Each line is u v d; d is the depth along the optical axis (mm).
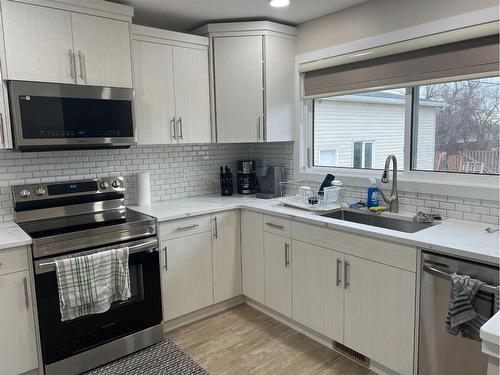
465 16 2205
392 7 2551
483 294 1703
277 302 2908
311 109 3387
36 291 2152
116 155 3064
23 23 2244
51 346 2221
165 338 2760
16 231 2287
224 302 3207
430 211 2514
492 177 2277
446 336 1895
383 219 2627
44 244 2146
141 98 2844
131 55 2695
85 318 2336
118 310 2477
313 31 3117
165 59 2938
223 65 3170
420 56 2453
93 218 2646
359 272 2273
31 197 2586
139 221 2529
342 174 3119
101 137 2559
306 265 2617
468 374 1826
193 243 2893
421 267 1964
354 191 2977
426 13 2383
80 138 2471
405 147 2684
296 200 3018
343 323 2418
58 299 2215
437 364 1953
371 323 2248
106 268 2314
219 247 3059
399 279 2068
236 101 3209
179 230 2805
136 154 3176
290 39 3242
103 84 2568
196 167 3568
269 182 3479
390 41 2580
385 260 2127
